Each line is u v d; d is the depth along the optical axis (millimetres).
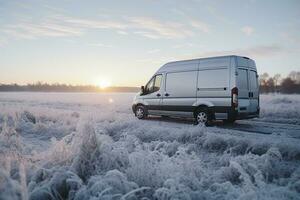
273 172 4832
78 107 25062
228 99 10406
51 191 3637
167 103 12586
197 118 11414
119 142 5965
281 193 3416
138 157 4324
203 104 11133
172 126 11008
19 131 9750
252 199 3158
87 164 4285
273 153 5453
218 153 6656
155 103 13133
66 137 5047
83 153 4359
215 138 7105
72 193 3568
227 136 7234
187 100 11750
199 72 11422
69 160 4473
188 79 11789
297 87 84312
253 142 6613
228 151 6637
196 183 3871
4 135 6488
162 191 3428
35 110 15172
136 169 4059
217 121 13148
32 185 3555
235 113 10273
